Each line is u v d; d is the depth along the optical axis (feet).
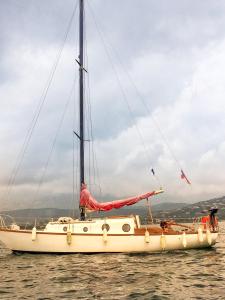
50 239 71.20
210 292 42.34
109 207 75.05
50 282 49.55
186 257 70.44
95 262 64.75
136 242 72.43
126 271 56.70
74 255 70.69
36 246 71.77
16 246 72.79
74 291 43.78
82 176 83.10
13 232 72.74
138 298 39.91
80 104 87.61
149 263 63.87
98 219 74.64
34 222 79.15
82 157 84.28
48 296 41.42
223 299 38.78
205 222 81.20
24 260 67.67
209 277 51.80
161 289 44.37
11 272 57.41
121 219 73.46
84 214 78.89
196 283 47.73
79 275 53.98
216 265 61.93
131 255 71.72
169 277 52.03
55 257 69.41
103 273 55.31
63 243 71.00
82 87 89.15
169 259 68.08
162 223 78.38
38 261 66.54
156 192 77.77
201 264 62.95
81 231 72.49
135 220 76.59
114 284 47.52
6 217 78.79
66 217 75.36
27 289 45.44
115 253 71.67
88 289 44.75
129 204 75.87
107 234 71.41
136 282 48.73
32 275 54.75
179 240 76.02
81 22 93.09
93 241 71.31
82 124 86.33
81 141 85.20
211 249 80.38
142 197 76.79
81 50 91.50
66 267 60.70
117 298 40.06
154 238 73.67
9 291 44.47
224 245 98.37
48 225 73.56
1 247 106.73
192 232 77.56
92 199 77.20
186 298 39.60
